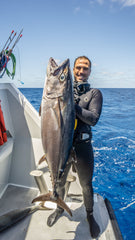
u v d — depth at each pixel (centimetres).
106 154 670
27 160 291
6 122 283
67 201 246
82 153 174
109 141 842
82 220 216
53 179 144
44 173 280
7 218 204
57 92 130
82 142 174
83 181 183
